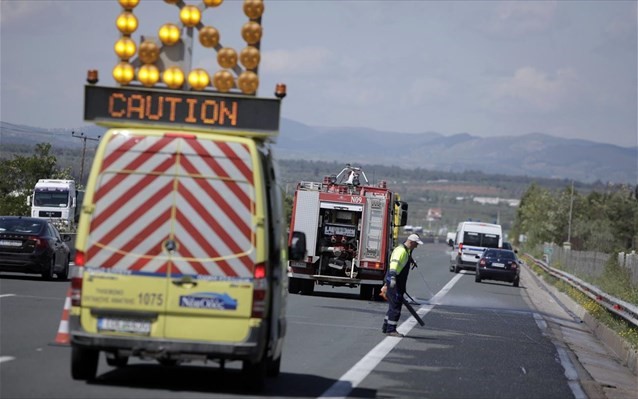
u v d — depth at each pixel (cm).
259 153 2939
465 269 16625
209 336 2856
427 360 4356
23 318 4672
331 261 8356
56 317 4781
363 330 5491
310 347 4512
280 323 3200
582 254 13512
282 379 3422
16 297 5684
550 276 14650
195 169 2872
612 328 6744
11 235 6988
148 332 2848
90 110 2927
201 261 2858
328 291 9300
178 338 2852
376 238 8319
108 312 2845
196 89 2941
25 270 7031
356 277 8312
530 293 12056
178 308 2848
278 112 2925
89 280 2848
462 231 16088
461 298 9675
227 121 2925
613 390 4106
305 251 3319
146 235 2859
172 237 2858
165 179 2869
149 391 2934
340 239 8369
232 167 2877
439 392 3431
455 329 6109
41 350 3641
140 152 2869
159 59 2961
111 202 2859
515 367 4400
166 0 2972
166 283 2848
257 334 2864
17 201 18375
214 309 2856
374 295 8362
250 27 2944
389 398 3198
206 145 2877
